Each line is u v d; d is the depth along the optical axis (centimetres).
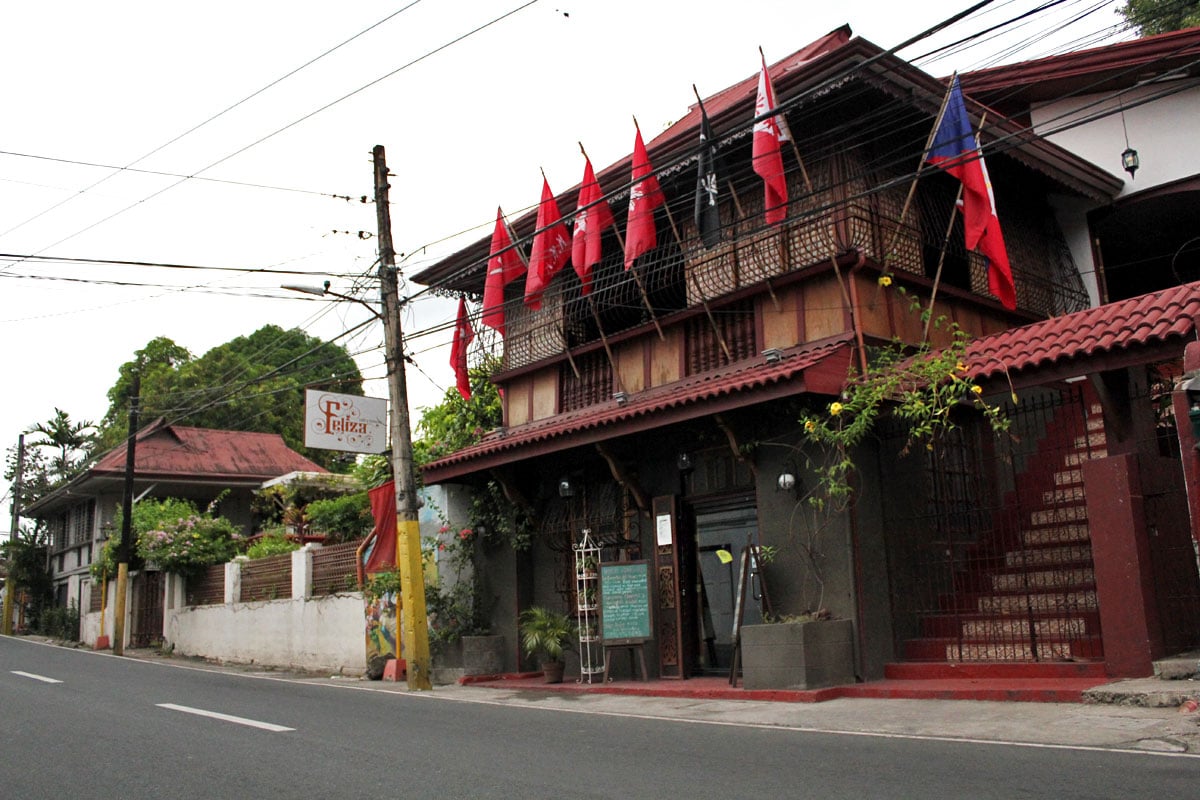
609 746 794
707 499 1355
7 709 1127
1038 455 1287
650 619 1355
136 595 2834
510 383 1792
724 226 1302
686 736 841
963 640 1097
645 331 1508
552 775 668
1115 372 1047
